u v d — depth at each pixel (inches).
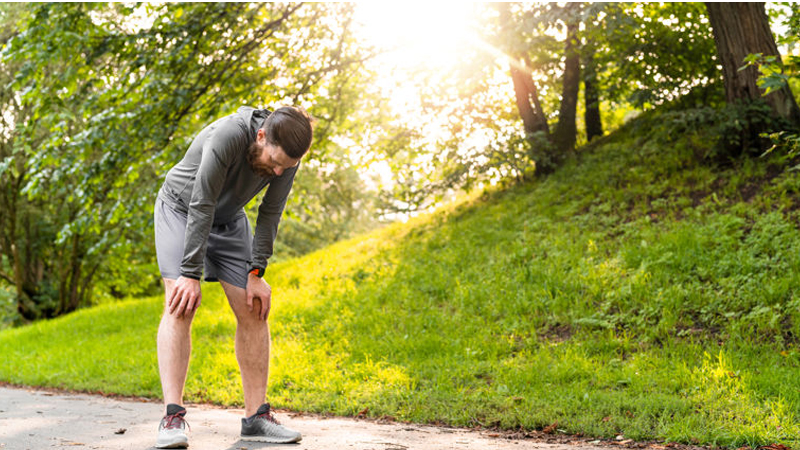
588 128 554.3
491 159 446.6
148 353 309.1
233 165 109.3
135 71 387.5
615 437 147.3
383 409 181.5
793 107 341.1
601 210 374.0
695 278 270.5
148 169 494.9
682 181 365.1
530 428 158.7
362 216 882.8
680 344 222.4
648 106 436.8
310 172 617.6
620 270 295.3
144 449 111.5
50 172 390.9
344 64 463.2
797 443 131.0
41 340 413.1
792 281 242.7
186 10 389.7
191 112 411.8
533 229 381.1
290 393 214.1
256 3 424.2
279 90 443.8
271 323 328.8
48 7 354.6
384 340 275.0
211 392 221.3
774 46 342.0
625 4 348.2
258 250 118.6
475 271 348.8
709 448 133.5
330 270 428.5
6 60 356.8
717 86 424.2
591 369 210.8
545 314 276.5
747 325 228.1
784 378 178.5
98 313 478.0
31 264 653.9
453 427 162.7
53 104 380.5
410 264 389.7
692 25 429.7
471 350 247.6
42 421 149.6
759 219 292.2
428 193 460.1
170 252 111.6
